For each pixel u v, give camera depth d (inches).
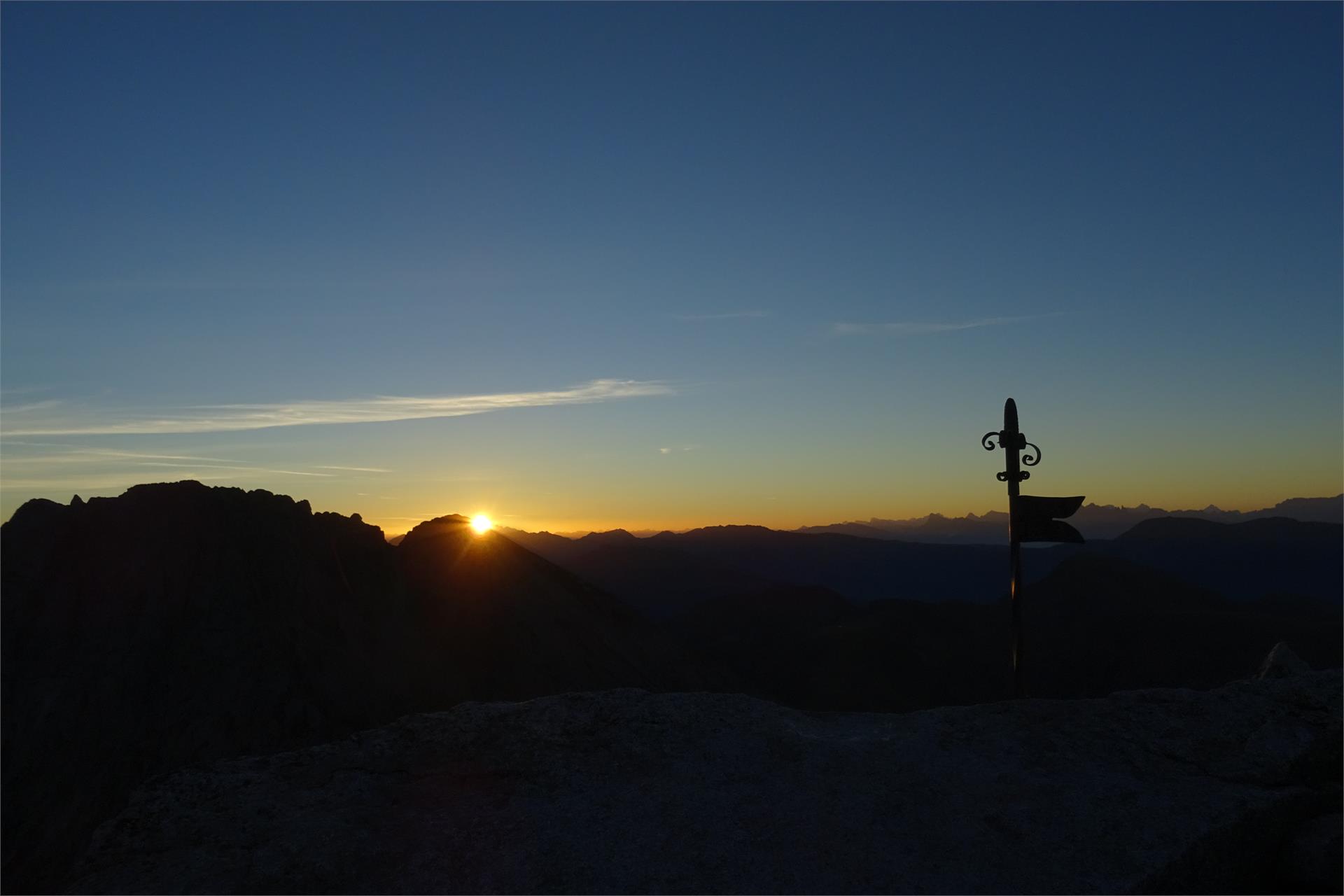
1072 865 163.3
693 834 174.7
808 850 169.6
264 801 190.5
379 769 201.8
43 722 1195.3
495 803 187.0
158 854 175.5
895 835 173.5
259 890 162.9
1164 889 161.2
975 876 161.5
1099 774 191.6
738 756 200.5
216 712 1255.5
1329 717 206.4
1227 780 190.4
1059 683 2299.5
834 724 225.6
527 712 221.5
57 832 1068.5
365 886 163.9
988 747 203.5
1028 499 296.4
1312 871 169.8
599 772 196.9
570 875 165.0
